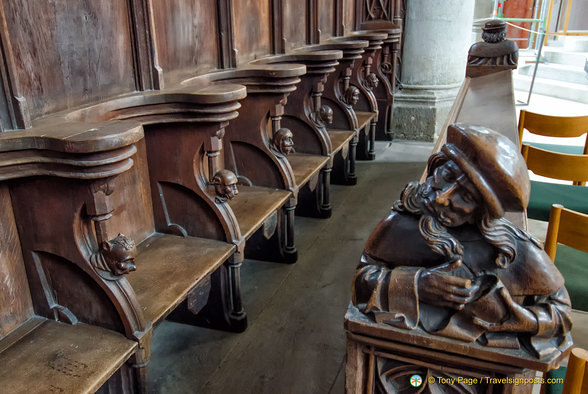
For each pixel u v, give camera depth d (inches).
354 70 188.5
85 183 55.1
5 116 54.9
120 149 54.2
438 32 217.2
